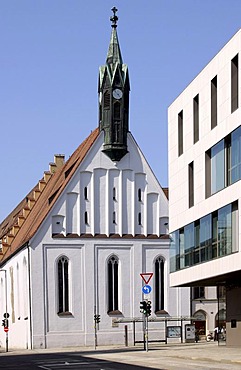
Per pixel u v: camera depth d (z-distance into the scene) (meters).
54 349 73.19
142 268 80.31
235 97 38.88
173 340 78.19
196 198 45.34
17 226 101.69
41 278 77.88
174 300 80.88
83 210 79.38
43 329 77.19
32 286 77.50
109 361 40.59
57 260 78.44
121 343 78.56
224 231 39.78
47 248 78.31
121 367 33.25
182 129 49.56
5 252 100.62
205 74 43.91
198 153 45.16
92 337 78.12
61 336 77.50
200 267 44.25
